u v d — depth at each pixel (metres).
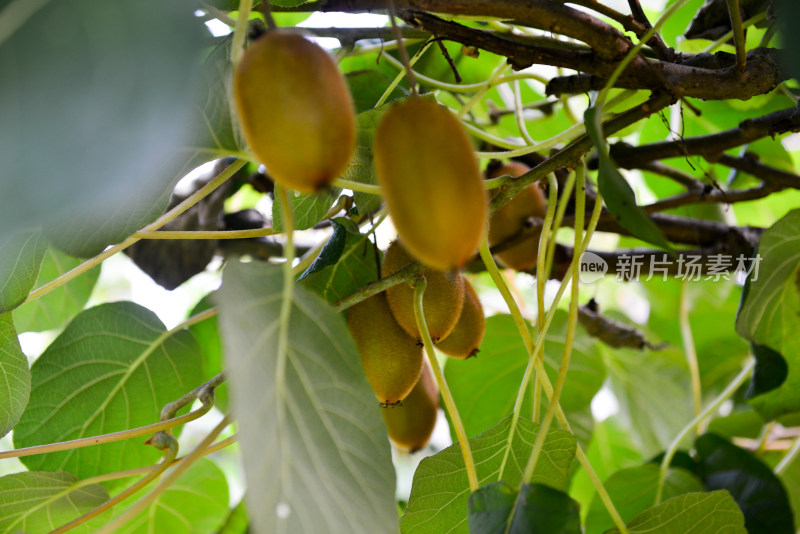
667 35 1.46
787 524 1.12
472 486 0.91
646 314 1.90
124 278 2.14
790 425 1.31
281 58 0.75
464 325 1.04
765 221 1.75
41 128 0.70
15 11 0.71
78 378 1.08
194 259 1.30
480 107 1.52
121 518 0.84
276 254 1.41
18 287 0.94
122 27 0.71
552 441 0.94
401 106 0.77
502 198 0.92
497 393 1.26
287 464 0.79
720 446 1.21
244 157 0.88
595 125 0.83
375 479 0.82
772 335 1.11
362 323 0.98
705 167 1.54
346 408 0.82
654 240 0.81
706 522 0.96
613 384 1.71
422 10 0.88
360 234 1.05
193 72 0.71
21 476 0.98
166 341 1.10
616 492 1.19
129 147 0.70
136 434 0.95
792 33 0.75
